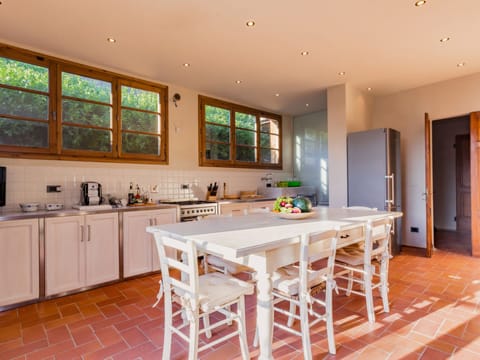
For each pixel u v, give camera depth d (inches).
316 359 70.4
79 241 115.5
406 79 166.7
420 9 97.9
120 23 105.3
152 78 161.6
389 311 95.3
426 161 162.4
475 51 130.9
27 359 72.1
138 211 132.3
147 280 129.1
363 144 164.9
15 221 101.3
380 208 158.2
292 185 223.1
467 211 234.8
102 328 87.2
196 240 65.4
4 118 118.6
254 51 128.9
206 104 190.1
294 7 96.3
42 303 105.1
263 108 224.7
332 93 177.3
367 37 117.0
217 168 194.9
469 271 135.2
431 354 72.2
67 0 91.4
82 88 139.2
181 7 95.7
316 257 70.4
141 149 159.0
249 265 65.7
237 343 79.0
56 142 130.3
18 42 119.8
